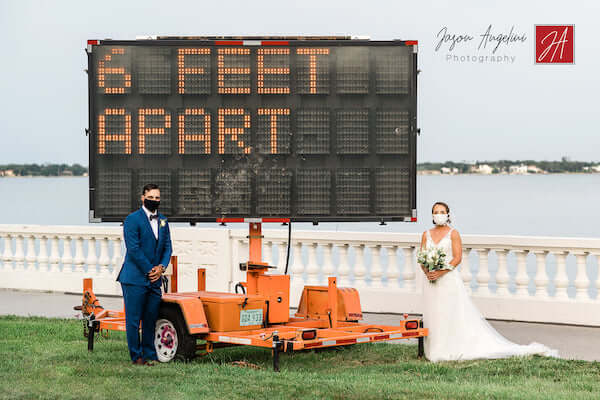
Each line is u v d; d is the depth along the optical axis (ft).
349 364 31.07
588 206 355.36
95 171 33.04
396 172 33.09
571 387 26.12
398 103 33.12
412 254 45.14
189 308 29.60
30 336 36.19
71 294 53.26
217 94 32.89
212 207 32.86
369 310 45.78
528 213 290.56
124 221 31.37
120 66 32.99
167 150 32.89
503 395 24.17
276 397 24.13
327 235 46.85
